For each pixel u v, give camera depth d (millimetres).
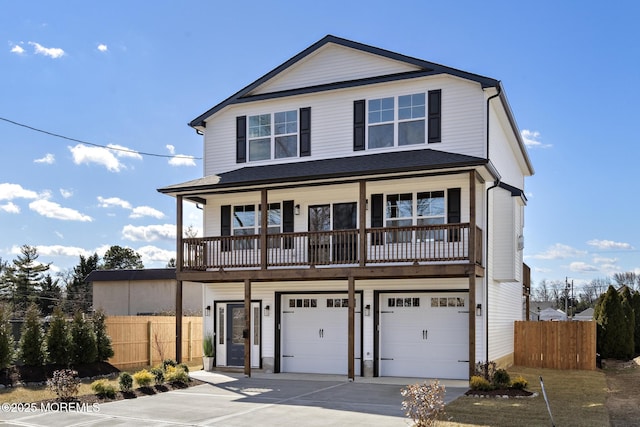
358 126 18547
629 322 22922
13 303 45594
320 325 18781
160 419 11234
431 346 17328
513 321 21625
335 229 18453
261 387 15445
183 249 18609
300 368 18875
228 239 18797
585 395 13930
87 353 17156
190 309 34375
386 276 16203
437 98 17672
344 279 18109
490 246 18125
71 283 56406
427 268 15633
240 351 19609
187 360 22234
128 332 19609
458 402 12641
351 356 16422
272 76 19750
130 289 35812
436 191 17391
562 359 20312
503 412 11484
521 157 23562
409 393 9719
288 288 19109
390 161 16734
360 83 18484
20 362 15727
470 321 15000
